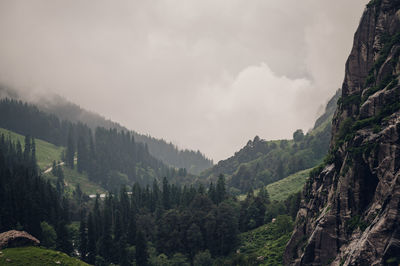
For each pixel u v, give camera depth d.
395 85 91.25
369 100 97.94
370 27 113.69
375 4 113.62
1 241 129.00
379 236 75.19
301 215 125.50
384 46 104.38
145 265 168.12
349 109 113.75
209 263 169.50
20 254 123.75
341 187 95.56
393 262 71.56
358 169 91.81
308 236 113.50
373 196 89.00
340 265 86.56
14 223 169.25
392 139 82.50
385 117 89.56
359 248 78.75
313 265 97.31
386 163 82.62
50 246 169.00
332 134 123.62
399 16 104.25
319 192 113.88
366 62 113.38
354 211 92.00
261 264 138.38
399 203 74.31
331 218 96.00
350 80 117.25
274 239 168.25
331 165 113.62
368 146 89.88
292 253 119.38
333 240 94.25
